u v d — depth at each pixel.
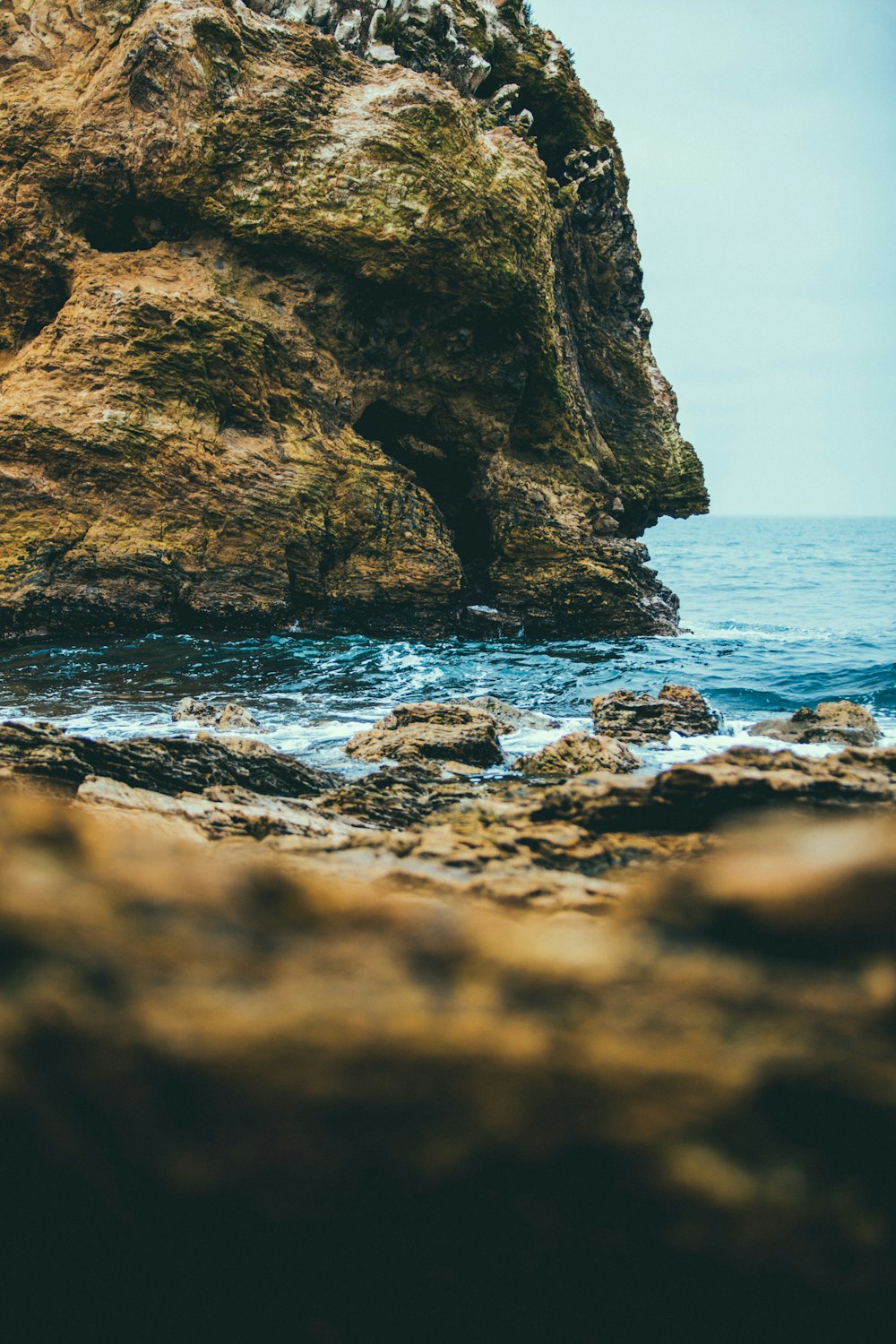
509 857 3.61
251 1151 1.29
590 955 1.61
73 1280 1.25
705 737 11.89
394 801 6.46
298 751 10.91
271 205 20.50
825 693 15.54
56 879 1.63
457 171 21.06
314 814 5.93
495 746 10.67
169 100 19.92
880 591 39.09
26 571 18.94
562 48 27.84
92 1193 1.27
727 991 1.52
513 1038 1.40
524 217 22.06
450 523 24.98
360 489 21.31
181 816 5.08
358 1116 1.31
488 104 26.00
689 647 21.31
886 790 4.55
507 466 23.92
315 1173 1.29
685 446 30.98
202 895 1.69
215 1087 1.31
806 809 4.23
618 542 24.66
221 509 20.00
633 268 30.08
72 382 19.58
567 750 9.88
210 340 20.12
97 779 5.79
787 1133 1.32
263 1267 1.27
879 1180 1.28
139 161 19.98
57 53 21.45
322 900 1.77
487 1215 1.30
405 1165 1.30
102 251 21.23
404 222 20.75
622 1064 1.38
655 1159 1.30
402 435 23.70
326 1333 1.27
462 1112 1.33
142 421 19.64
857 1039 1.42
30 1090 1.28
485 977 1.54
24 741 6.56
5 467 19.16
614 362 29.39
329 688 15.64
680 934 1.73
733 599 35.69
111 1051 1.32
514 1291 1.29
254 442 20.69
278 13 23.30
